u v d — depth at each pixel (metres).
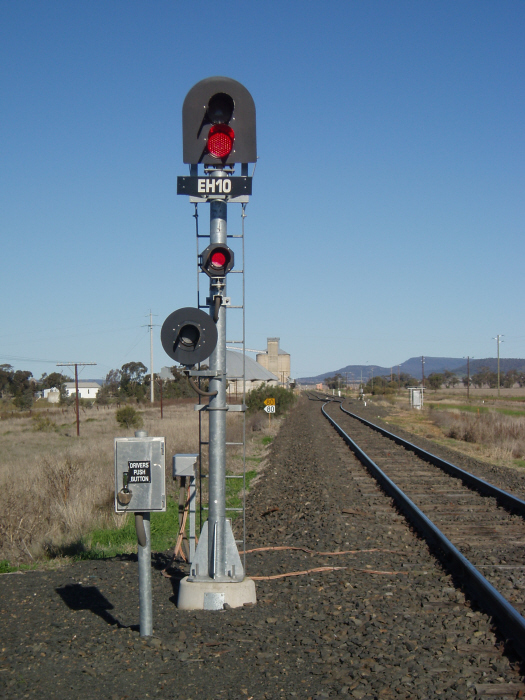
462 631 5.79
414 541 9.70
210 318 6.10
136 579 7.52
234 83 6.55
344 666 4.98
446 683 4.73
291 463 20.34
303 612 6.31
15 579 7.54
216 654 5.11
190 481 8.02
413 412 59.00
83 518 12.17
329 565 8.25
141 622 5.44
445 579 7.51
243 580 6.54
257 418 39.47
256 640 5.44
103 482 15.06
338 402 82.88
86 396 145.88
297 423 39.75
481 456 24.31
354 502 13.13
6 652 5.12
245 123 6.59
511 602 6.65
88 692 4.44
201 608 6.29
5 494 12.09
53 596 6.77
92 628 5.70
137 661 4.95
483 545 9.36
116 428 40.47
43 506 12.48
